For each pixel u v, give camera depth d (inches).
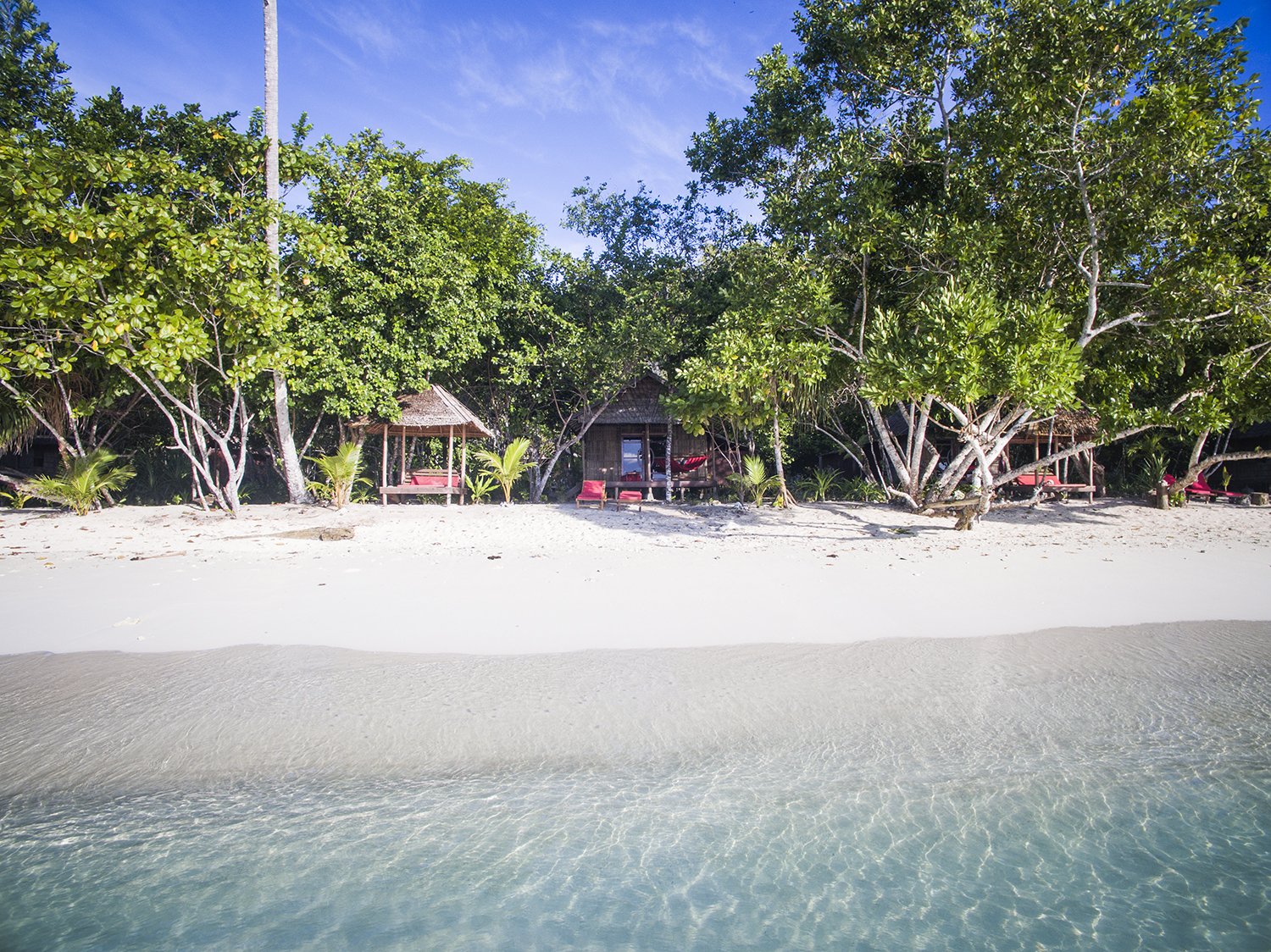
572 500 1037.8
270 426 901.8
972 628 287.3
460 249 971.3
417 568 412.5
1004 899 130.8
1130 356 628.1
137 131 716.7
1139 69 551.8
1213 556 468.1
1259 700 214.8
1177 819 155.6
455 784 167.0
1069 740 189.3
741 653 255.4
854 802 161.2
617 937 119.0
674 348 935.0
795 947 115.9
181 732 189.6
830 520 688.4
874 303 695.7
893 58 655.1
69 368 557.9
